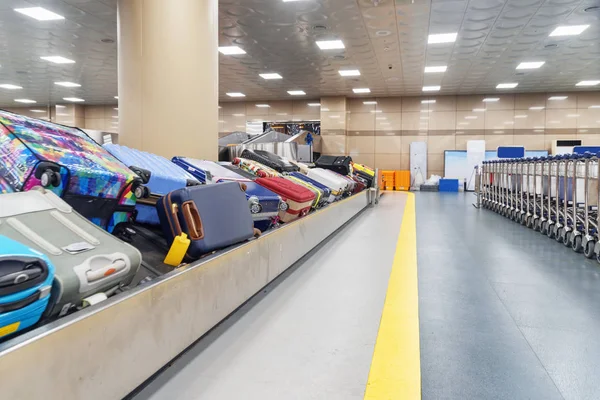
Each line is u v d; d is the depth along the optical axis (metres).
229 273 2.62
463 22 9.11
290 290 3.46
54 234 1.68
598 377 2.08
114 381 1.59
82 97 19.25
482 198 11.14
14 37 10.27
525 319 2.88
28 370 1.22
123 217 2.43
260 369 2.11
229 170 4.23
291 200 4.24
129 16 4.19
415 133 19.03
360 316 2.89
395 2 8.01
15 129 2.07
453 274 4.06
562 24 9.23
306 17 8.86
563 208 5.85
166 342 1.94
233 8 8.38
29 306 1.32
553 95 17.67
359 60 12.45
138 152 3.23
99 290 1.70
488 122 18.36
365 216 8.69
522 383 2.02
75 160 2.09
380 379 2.03
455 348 2.41
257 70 13.82
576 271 4.20
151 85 4.19
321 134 19.20
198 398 1.84
